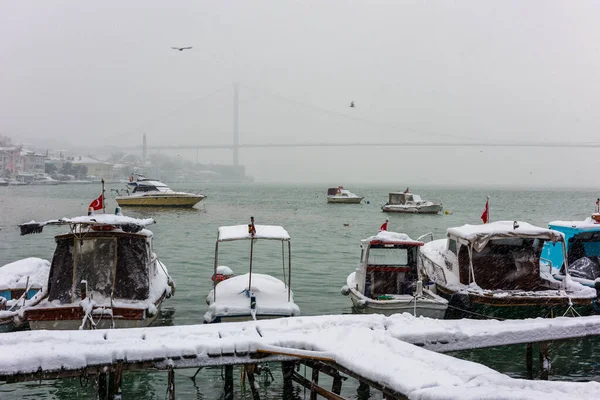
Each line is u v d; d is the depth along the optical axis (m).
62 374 8.48
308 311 15.91
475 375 7.51
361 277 14.73
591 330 10.84
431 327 10.27
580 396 6.59
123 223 12.51
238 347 9.09
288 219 46.91
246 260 24.64
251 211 57.00
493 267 14.87
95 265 12.65
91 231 12.66
